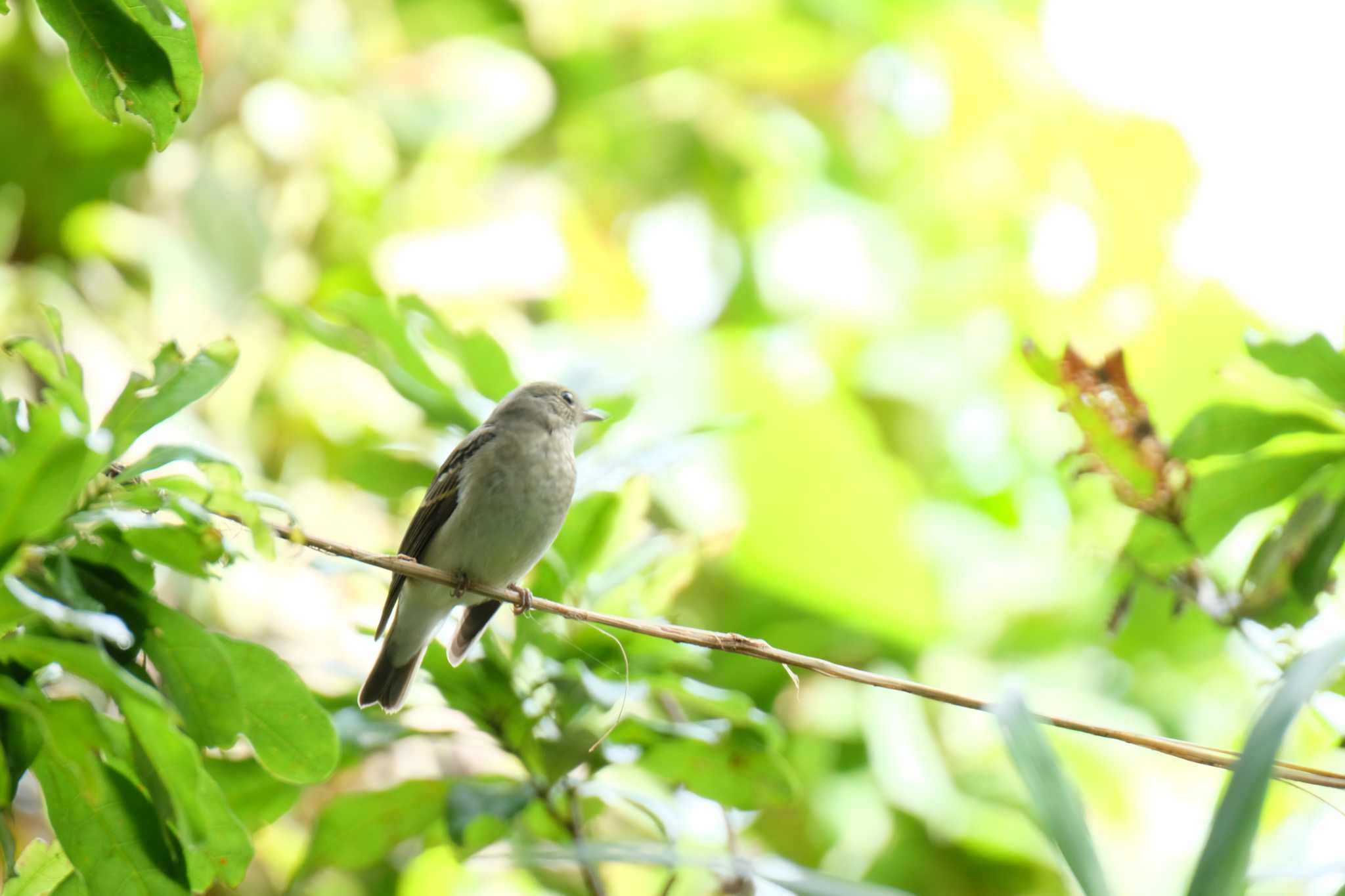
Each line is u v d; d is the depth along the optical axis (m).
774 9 15.46
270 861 9.70
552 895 9.66
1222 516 6.59
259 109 12.99
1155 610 12.45
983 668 12.73
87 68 5.06
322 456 11.88
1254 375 6.80
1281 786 9.66
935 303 14.80
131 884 4.89
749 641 5.65
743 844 11.31
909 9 15.46
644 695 7.64
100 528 4.79
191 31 4.97
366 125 13.59
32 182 11.98
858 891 5.50
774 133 15.80
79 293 11.82
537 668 7.11
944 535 13.55
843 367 14.71
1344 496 6.23
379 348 8.08
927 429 14.52
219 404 11.62
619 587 7.30
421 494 9.04
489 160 14.33
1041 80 14.55
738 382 13.07
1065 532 13.30
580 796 7.22
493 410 8.12
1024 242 14.77
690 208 15.82
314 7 13.76
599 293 14.10
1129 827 11.86
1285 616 6.32
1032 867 11.31
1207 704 12.53
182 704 4.85
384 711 7.47
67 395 4.39
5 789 4.71
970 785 11.98
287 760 5.15
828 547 12.50
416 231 13.64
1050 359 6.42
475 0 15.45
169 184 12.41
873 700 11.93
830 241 15.33
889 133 16.06
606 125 15.41
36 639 4.25
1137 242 13.75
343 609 10.34
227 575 10.08
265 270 12.26
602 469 7.57
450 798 6.66
